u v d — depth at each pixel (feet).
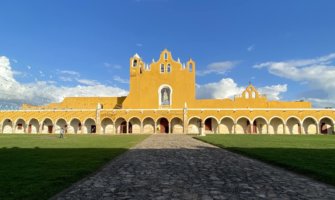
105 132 220.02
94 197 25.52
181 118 210.79
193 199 24.56
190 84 225.15
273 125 209.97
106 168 41.47
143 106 225.56
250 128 209.77
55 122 222.69
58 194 26.66
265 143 89.40
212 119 213.87
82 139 120.47
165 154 59.93
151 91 226.58
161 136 152.97
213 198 24.88
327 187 29.01
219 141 99.71
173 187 29.07
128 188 28.78
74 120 224.74
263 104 219.00
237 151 64.39
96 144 88.84
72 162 45.98
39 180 31.63
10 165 42.73
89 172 37.73
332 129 204.85
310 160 46.39
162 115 212.02
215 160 49.88
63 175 34.37
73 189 28.60
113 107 238.48
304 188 28.55
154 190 27.86
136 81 228.63
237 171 38.47
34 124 230.07
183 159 51.29
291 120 208.64
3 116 230.48
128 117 214.90
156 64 228.84
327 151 62.23
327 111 202.28
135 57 232.32
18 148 73.00
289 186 29.43
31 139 118.93
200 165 43.91
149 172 37.91
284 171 38.58
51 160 48.57
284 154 55.57
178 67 227.20
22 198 24.61
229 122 212.23
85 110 220.23
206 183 30.91
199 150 68.90
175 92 224.53
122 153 62.18
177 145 85.61
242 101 220.23
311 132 207.21
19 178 32.68
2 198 24.43
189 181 31.99
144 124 217.15
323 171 35.63
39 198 24.82
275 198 24.84
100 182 31.78
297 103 221.46
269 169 40.16
